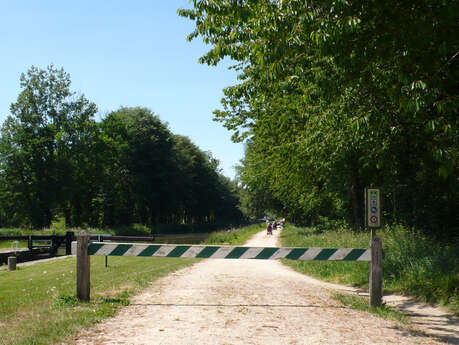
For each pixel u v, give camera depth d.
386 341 5.36
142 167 66.31
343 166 20.83
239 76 15.05
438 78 7.12
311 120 13.92
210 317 6.32
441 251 10.71
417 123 10.68
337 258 7.74
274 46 7.26
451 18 6.44
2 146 48.75
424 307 8.04
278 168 25.28
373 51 7.30
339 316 6.78
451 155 7.22
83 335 5.16
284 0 6.70
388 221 19.30
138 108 70.25
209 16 7.80
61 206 56.53
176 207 77.56
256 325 5.93
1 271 16.25
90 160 55.97
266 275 12.60
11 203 50.06
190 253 7.84
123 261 17.06
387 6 6.77
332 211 31.44
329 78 8.06
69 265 16.17
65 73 54.19
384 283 10.53
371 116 9.05
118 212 64.56
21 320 5.90
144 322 5.93
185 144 88.81
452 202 14.91
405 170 16.55
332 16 6.76
